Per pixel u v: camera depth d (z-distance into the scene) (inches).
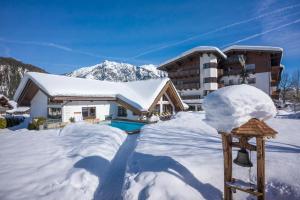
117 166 325.1
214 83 1659.7
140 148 345.7
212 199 184.9
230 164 171.5
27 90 816.9
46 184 248.1
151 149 333.7
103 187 254.8
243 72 287.3
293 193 182.5
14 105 2180.1
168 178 209.8
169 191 192.5
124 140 526.6
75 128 611.2
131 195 196.7
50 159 335.0
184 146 346.9
